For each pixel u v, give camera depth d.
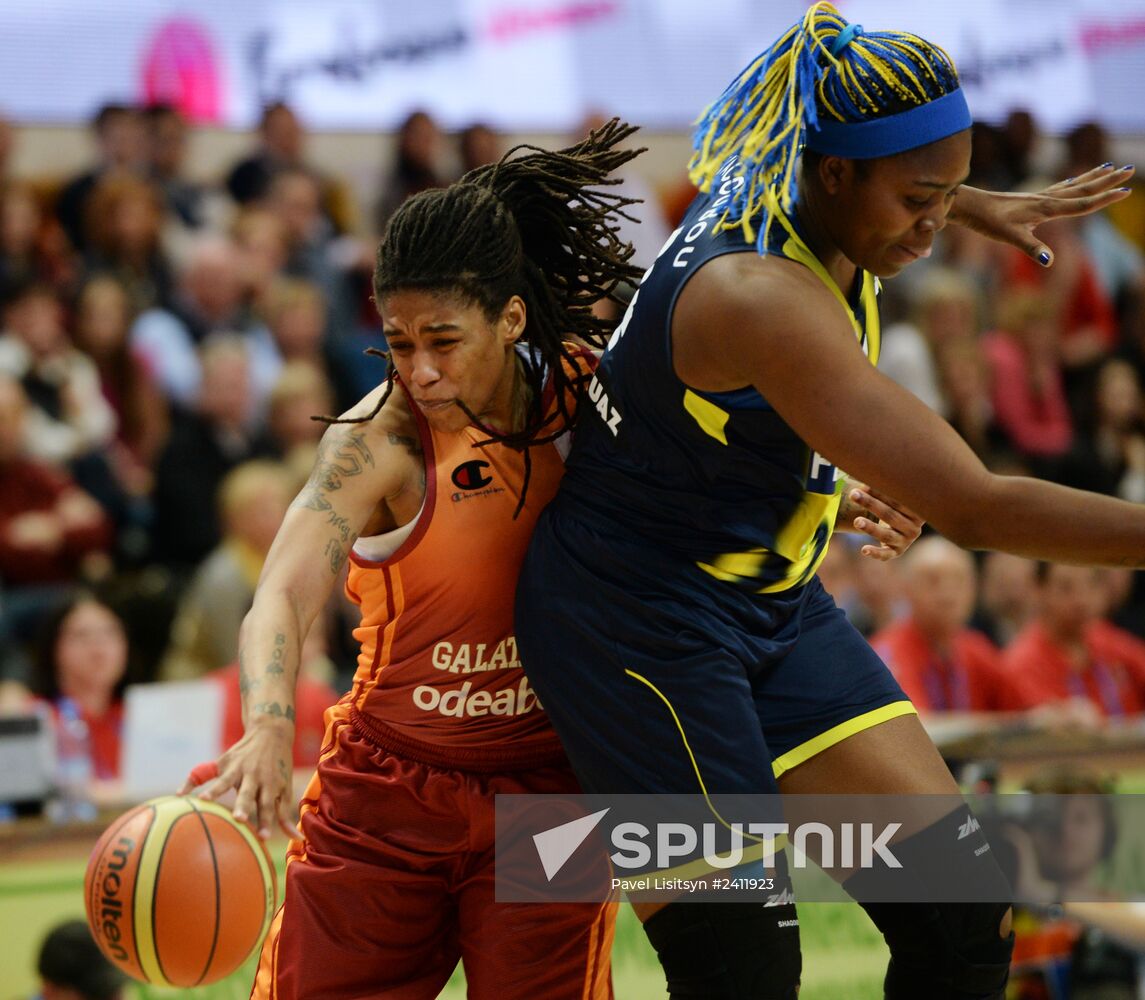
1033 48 31.12
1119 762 15.38
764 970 7.66
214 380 22.17
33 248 24.34
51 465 21.55
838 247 7.32
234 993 12.59
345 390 24.42
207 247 24.14
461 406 7.77
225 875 7.82
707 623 7.58
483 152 27.38
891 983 8.09
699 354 7.09
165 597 17.94
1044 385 27.09
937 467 6.65
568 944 8.62
